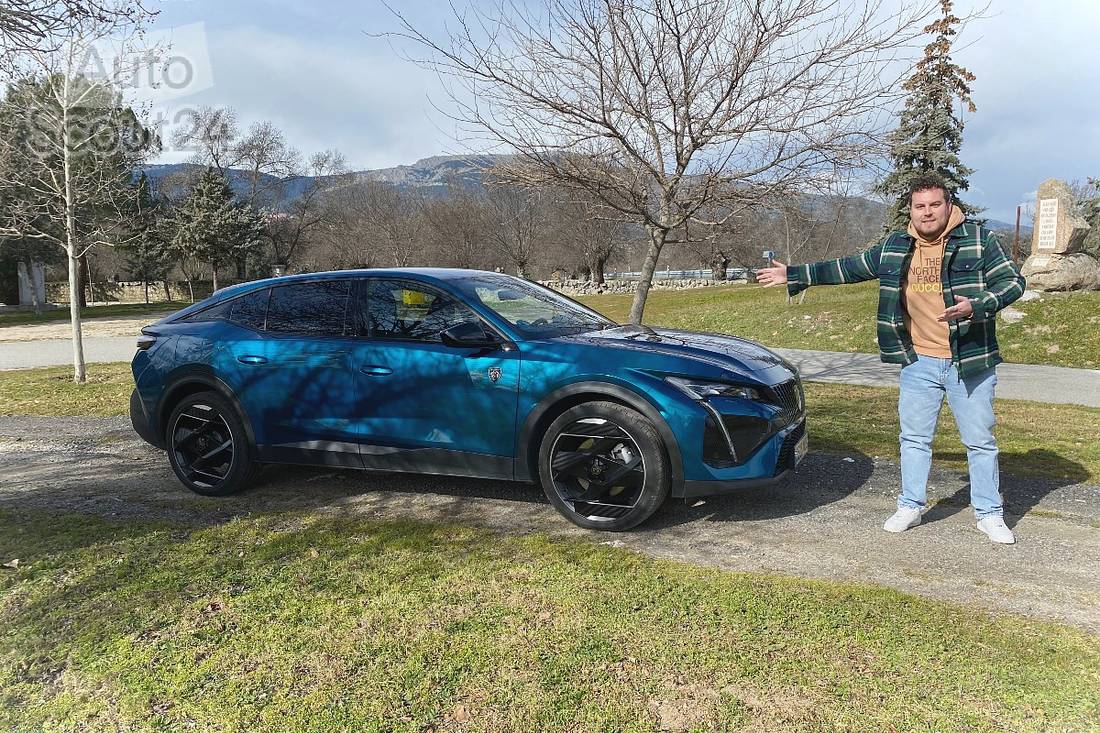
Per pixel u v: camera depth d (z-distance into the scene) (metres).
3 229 11.87
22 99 10.80
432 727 2.38
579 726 2.36
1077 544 3.89
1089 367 12.18
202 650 2.89
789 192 5.95
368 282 4.83
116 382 11.52
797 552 3.81
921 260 3.84
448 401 4.38
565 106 5.92
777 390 4.13
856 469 5.40
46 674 2.78
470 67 5.93
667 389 3.95
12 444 7.14
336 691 2.59
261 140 58.19
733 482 3.93
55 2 5.71
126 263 58.91
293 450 4.83
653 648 2.81
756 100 5.73
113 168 12.30
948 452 5.92
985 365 3.79
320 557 3.81
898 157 5.84
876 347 14.76
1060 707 2.41
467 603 3.23
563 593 3.31
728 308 21.33
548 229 50.66
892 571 3.55
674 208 6.44
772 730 2.32
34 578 3.62
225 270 60.69
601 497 4.14
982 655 2.73
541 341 4.32
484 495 4.93
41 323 30.84
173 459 5.20
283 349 4.83
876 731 2.31
